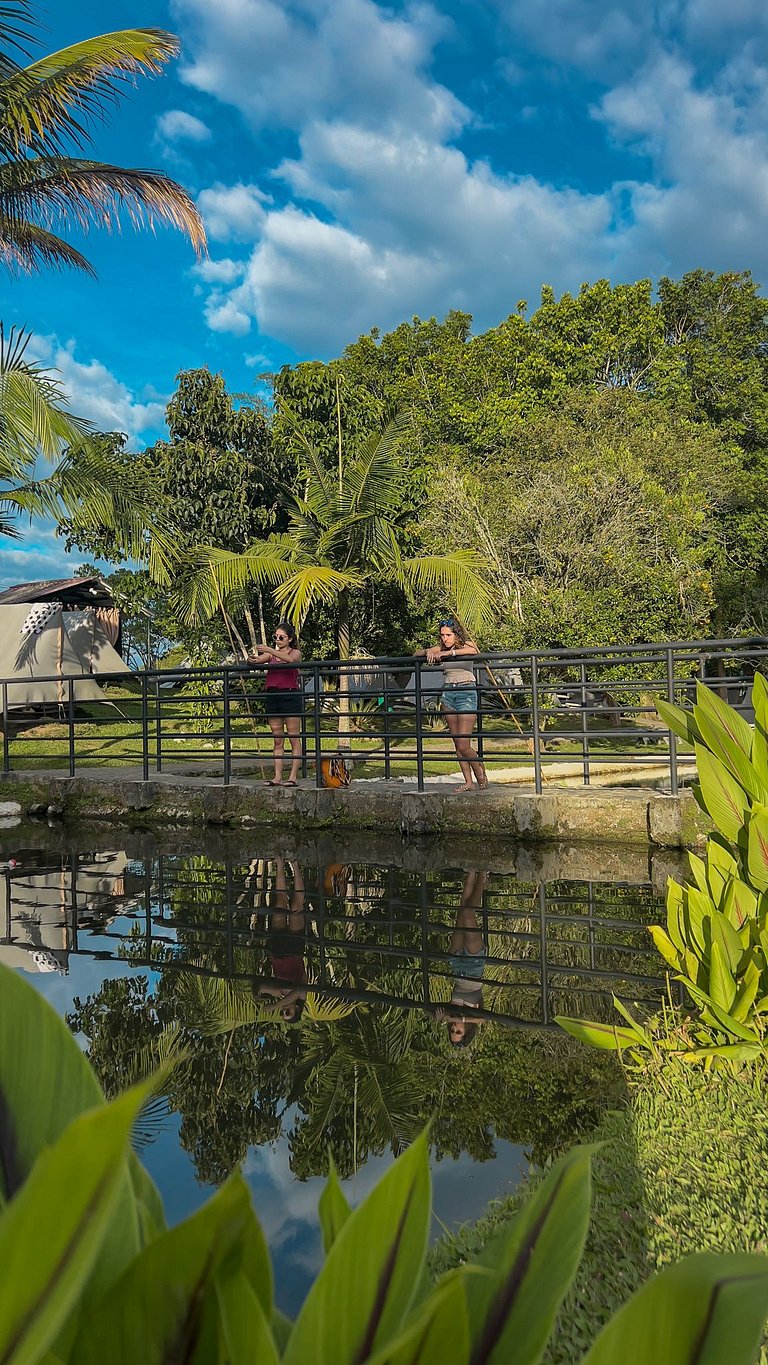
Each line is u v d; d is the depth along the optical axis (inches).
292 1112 95.1
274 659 335.0
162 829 332.5
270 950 163.3
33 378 374.6
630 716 652.7
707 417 931.3
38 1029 21.4
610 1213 66.4
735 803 107.5
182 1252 18.6
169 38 370.3
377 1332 20.9
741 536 762.2
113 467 417.7
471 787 303.9
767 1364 46.0
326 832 308.3
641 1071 97.4
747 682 254.4
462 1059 107.9
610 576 565.3
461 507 608.4
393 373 1022.4
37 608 601.6
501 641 553.6
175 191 411.8
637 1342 20.1
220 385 649.0
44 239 437.7
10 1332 14.0
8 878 243.1
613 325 917.2
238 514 630.5
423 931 174.7
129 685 787.4
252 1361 18.2
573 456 625.3
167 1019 125.6
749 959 98.3
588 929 172.6
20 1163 20.2
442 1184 76.9
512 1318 22.4
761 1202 66.0
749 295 999.0
